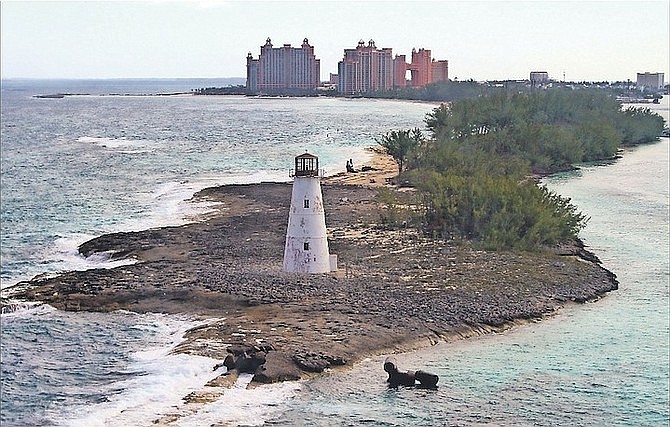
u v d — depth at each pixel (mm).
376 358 57000
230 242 89312
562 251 84375
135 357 58500
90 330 64188
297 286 70438
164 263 80625
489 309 65500
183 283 72375
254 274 74375
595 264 80750
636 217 105500
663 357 58125
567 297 69938
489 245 83312
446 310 64812
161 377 54000
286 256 74938
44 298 71375
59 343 61719
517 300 68000
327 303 66188
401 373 52750
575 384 53688
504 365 56500
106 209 117000
